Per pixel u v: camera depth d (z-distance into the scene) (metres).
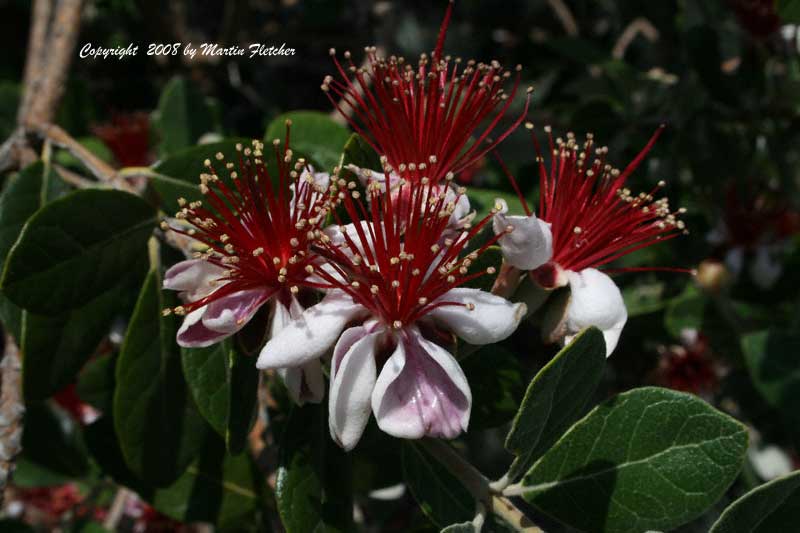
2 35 0.69
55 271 0.39
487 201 0.43
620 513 0.36
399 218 0.36
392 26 0.61
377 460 0.45
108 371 0.46
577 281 0.37
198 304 0.36
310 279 0.36
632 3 0.58
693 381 0.53
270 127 0.44
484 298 0.36
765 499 0.35
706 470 0.36
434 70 0.38
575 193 0.38
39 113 0.47
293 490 0.37
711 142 0.52
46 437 0.48
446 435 0.35
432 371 0.35
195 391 0.40
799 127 0.52
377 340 0.35
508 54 0.64
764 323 0.53
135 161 0.52
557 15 0.70
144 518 0.50
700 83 0.52
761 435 0.54
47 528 0.52
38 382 0.41
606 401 0.37
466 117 0.38
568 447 0.37
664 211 0.38
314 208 0.36
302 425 0.38
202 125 0.51
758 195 0.53
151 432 0.42
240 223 0.36
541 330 0.38
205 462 0.43
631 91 0.53
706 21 0.54
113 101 0.67
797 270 0.53
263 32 0.71
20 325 0.42
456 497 0.38
